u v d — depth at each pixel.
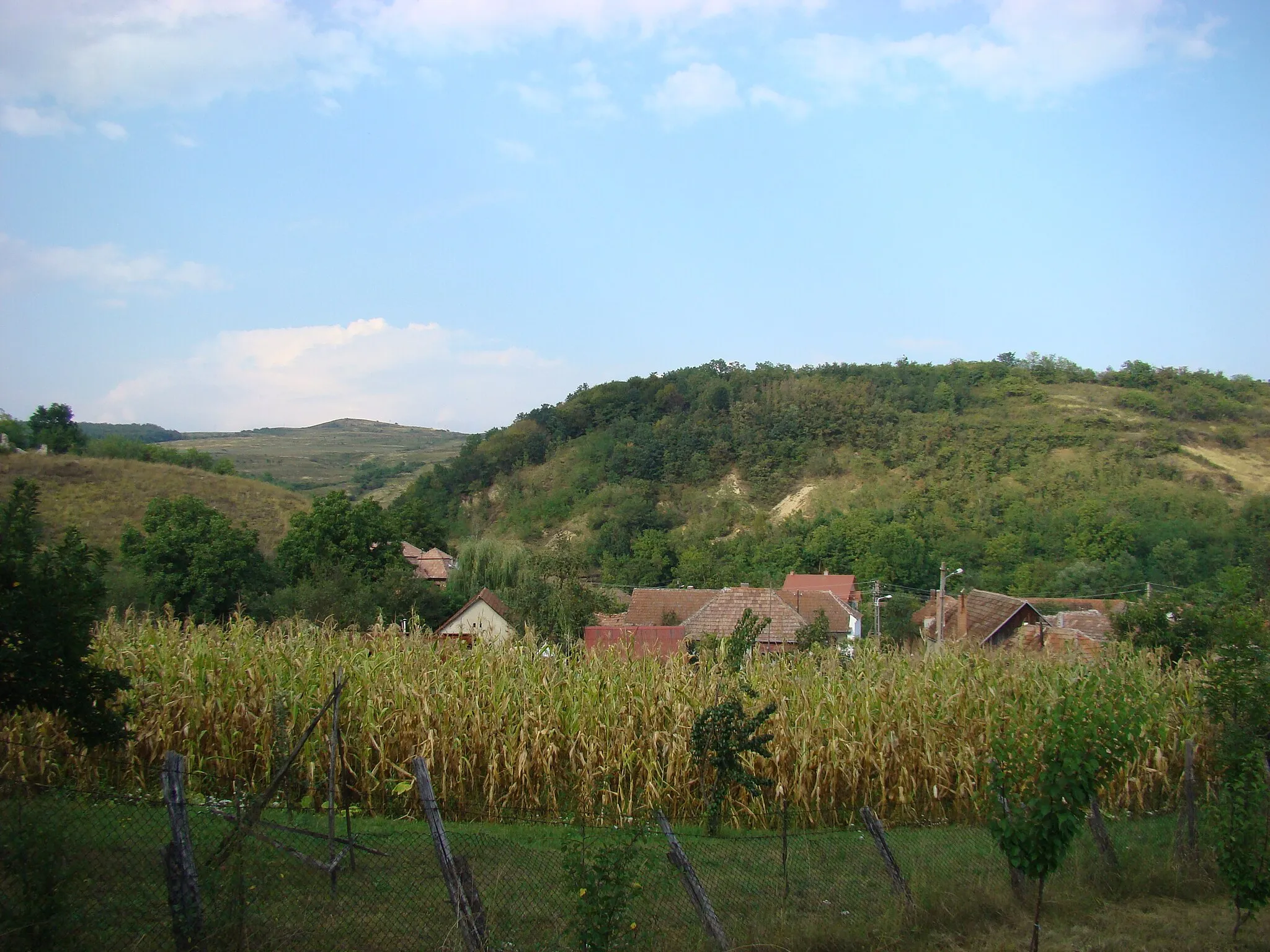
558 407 100.88
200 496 61.88
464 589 42.56
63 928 6.03
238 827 7.02
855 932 8.46
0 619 7.18
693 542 62.97
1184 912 10.16
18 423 67.12
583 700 13.55
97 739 8.04
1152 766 15.88
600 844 8.94
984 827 13.45
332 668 13.36
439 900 8.22
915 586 52.81
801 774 13.59
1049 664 17.91
